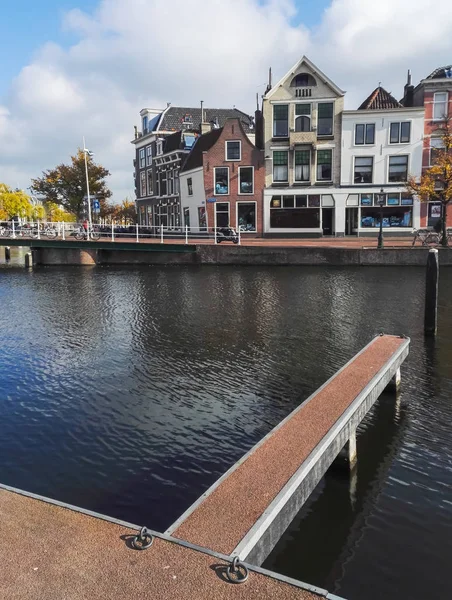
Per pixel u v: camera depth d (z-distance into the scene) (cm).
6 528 368
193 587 307
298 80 3544
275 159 3662
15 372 980
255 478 449
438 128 3119
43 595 298
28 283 2347
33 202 9294
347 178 3584
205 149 3881
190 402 825
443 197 2675
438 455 647
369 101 3616
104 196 5228
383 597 418
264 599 298
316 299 1727
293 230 3691
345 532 498
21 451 663
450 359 1041
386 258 2547
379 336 960
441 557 461
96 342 1201
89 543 349
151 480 593
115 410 794
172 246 2973
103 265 3231
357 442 687
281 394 857
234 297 1800
